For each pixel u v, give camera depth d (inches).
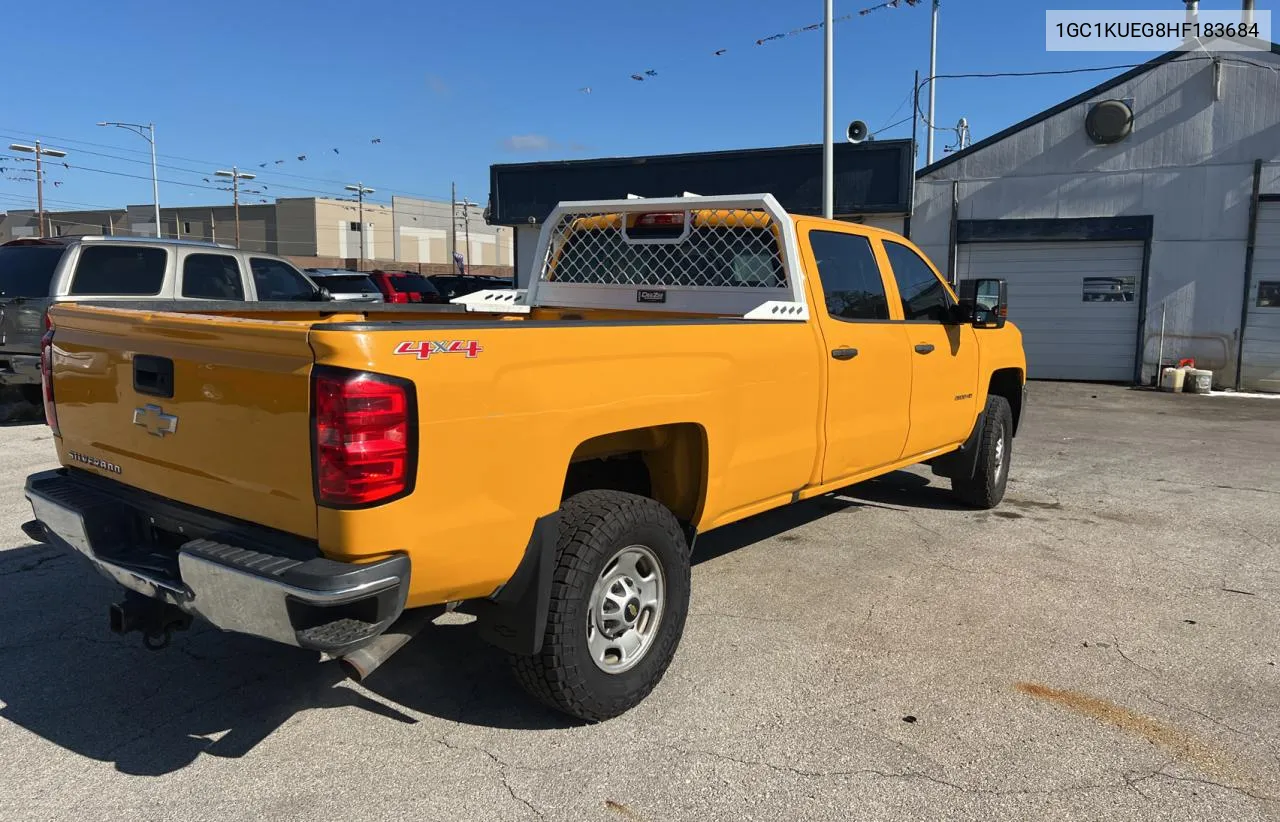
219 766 124.8
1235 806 118.7
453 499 112.8
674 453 157.8
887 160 687.7
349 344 102.7
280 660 159.5
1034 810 117.3
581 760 127.8
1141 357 658.8
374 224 3587.6
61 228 3489.2
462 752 129.6
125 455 134.3
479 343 114.3
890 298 217.5
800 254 187.3
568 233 229.3
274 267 420.5
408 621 119.0
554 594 128.1
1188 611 189.5
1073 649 168.9
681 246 206.7
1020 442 414.3
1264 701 148.7
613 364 134.0
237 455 115.3
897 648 168.1
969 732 137.2
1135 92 639.1
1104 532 251.3
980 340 255.8
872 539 241.4
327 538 106.1
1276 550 235.0
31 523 150.3
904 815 115.8
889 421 211.8
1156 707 146.1
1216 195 629.3
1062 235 665.6
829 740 134.2
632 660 142.2
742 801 118.3
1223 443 413.1
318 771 124.0
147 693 145.8
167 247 371.2
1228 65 615.8
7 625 170.4
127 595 131.8
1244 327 633.0
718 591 198.1
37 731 133.1
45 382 151.3
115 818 112.2
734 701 146.2
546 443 123.9
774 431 171.8
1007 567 217.9
